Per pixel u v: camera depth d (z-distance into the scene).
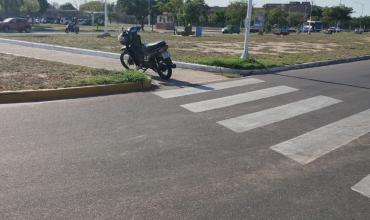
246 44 15.62
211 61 14.70
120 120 7.52
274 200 4.70
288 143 6.74
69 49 19.03
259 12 82.12
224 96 10.04
